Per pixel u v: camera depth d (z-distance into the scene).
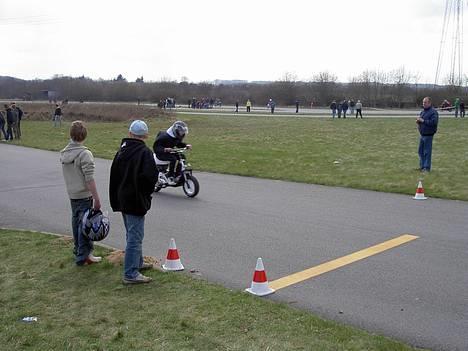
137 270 6.34
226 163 17.86
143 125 6.29
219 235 8.85
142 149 6.21
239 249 8.01
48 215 10.66
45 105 61.41
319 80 93.12
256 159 18.78
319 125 38.69
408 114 58.06
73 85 98.88
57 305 5.67
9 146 25.09
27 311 5.51
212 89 100.56
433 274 6.80
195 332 4.94
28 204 11.83
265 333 4.91
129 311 5.47
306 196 12.36
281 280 6.61
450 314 5.52
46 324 5.18
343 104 49.41
